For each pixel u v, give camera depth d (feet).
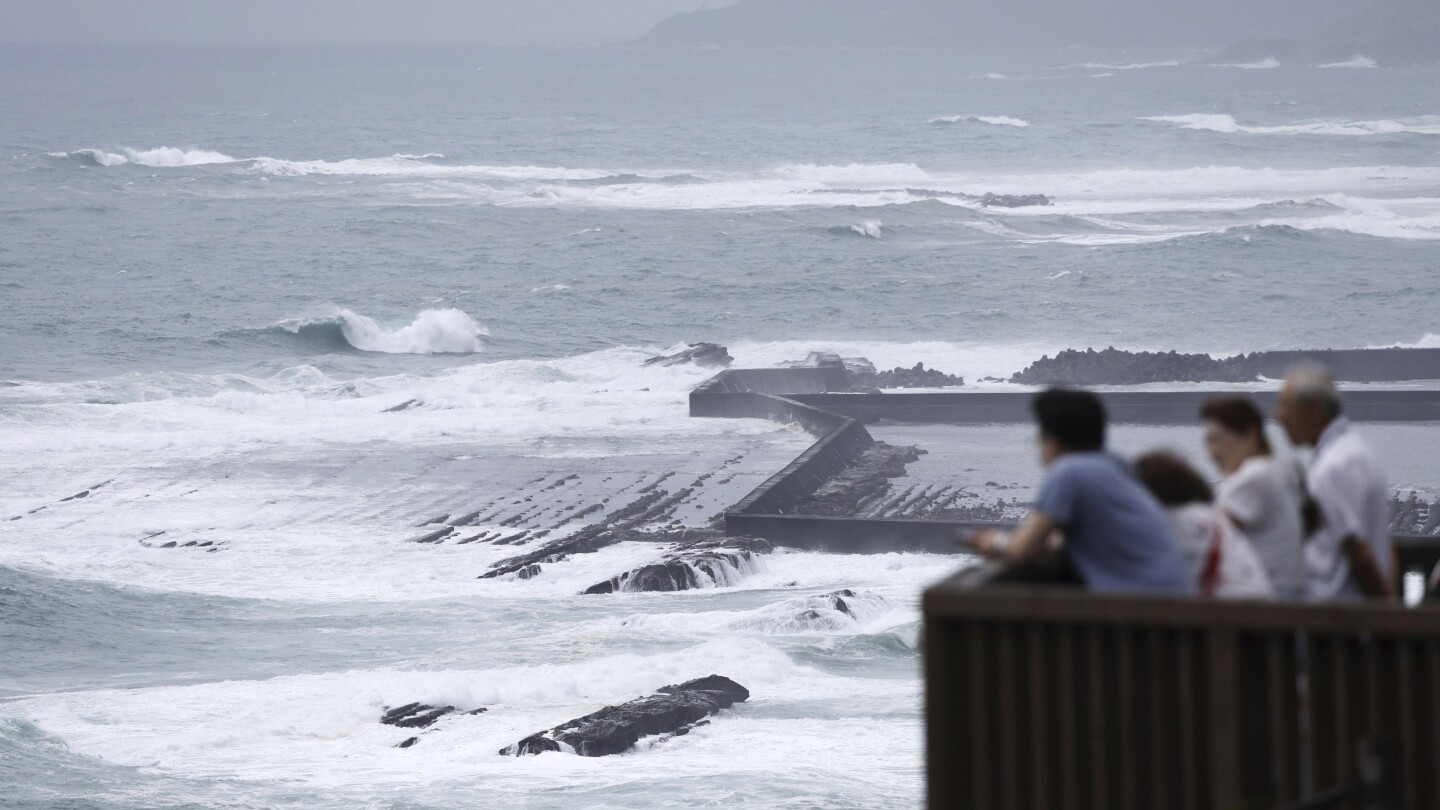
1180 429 507.71
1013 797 56.49
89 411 543.80
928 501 412.16
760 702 244.83
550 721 237.04
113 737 228.63
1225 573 62.23
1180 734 55.31
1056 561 63.26
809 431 508.94
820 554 371.76
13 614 310.04
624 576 334.24
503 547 376.89
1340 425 66.23
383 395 588.50
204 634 301.63
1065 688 55.88
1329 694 54.29
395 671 266.98
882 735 224.94
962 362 631.15
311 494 435.53
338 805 193.57
